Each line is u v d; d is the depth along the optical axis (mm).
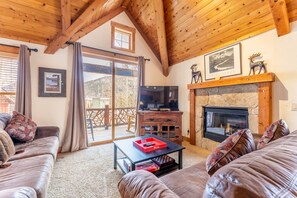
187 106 4152
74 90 3289
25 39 2928
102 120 5531
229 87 3061
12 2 2354
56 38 2734
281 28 2287
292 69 2266
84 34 3346
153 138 2527
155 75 4711
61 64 3283
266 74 2398
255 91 2633
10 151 1662
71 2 2533
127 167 2098
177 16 3312
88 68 4051
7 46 2783
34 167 1481
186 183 1243
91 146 3559
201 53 3709
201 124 3656
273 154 699
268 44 2523
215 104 3340
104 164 2584
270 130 1530
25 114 2818
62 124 3281
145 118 3777
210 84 3295
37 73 3049
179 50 4066
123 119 5898
